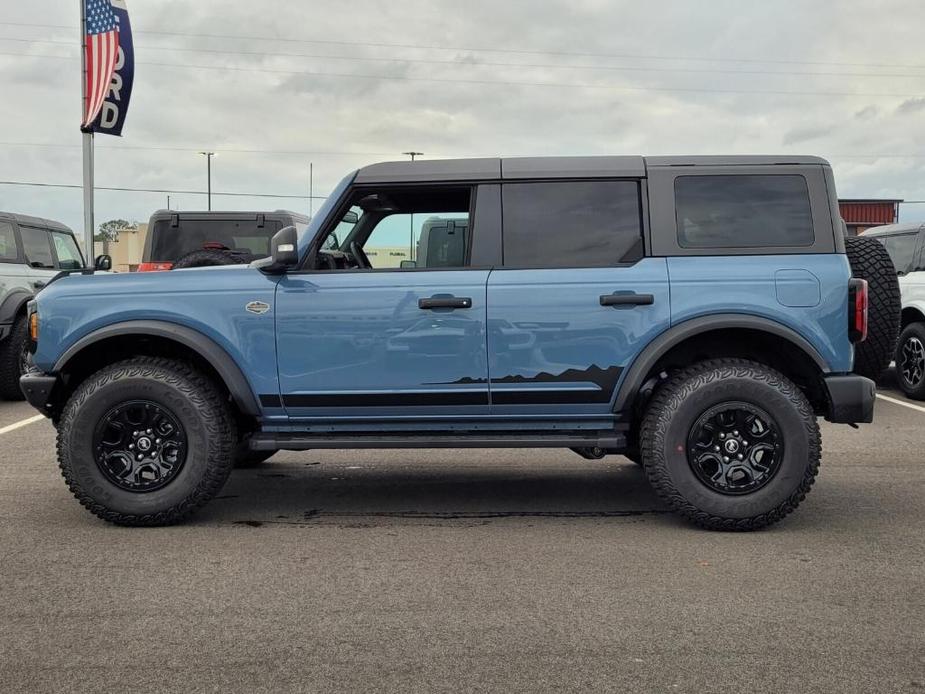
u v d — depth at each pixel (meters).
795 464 4.47
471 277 4.63
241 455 6.14
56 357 4.69
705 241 4.64
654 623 3.35
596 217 4.71
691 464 4.53
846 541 4.42
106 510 4.62
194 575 3.91
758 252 4.61
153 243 10.15
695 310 4.55
